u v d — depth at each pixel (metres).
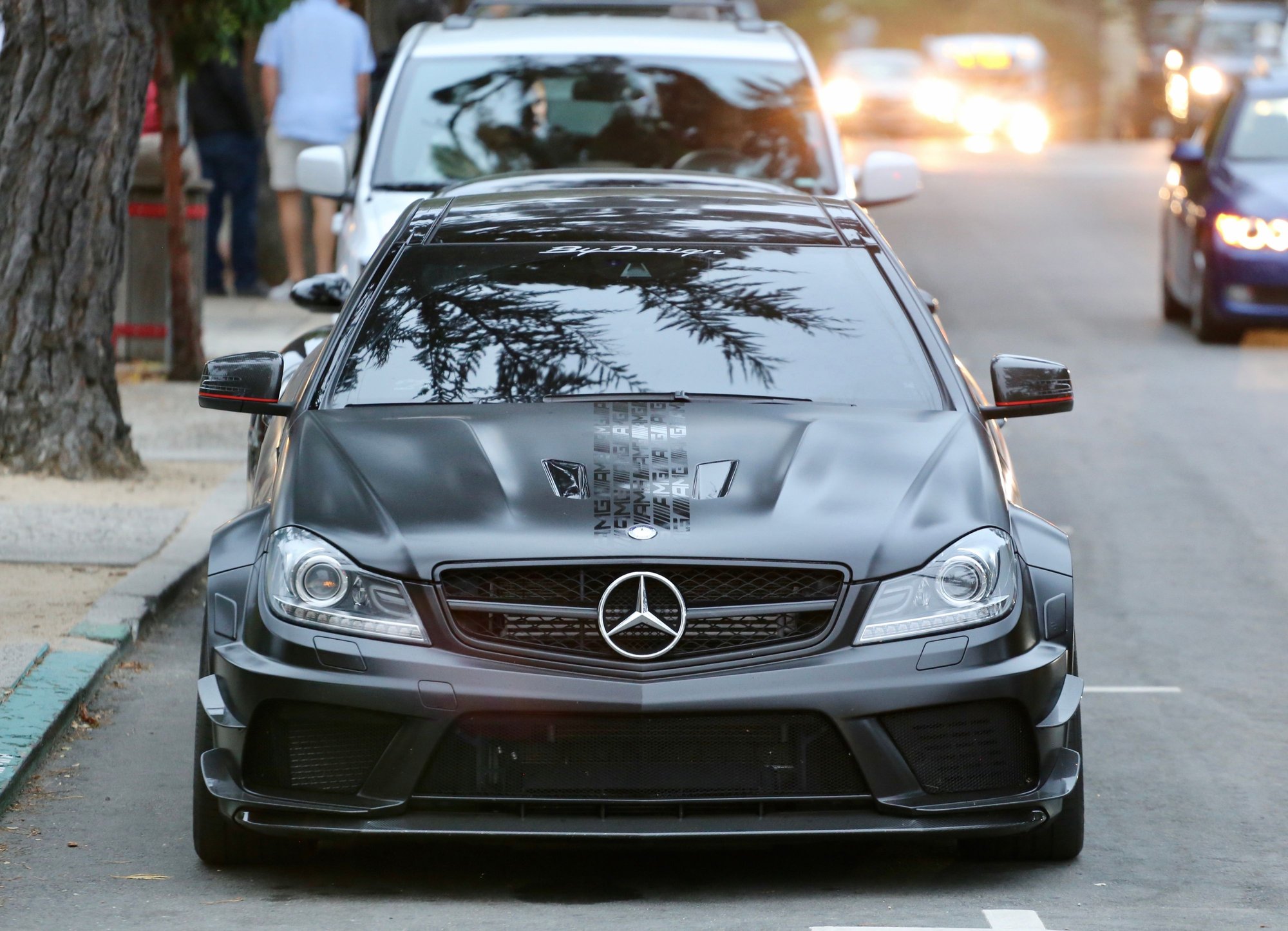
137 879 9.58
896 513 9.48
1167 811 10.93
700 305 11.23
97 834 10.30
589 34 18.52
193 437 20.97
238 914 9.01
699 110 17.83
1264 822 10.73
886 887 9.54
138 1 18.47
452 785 9.06
